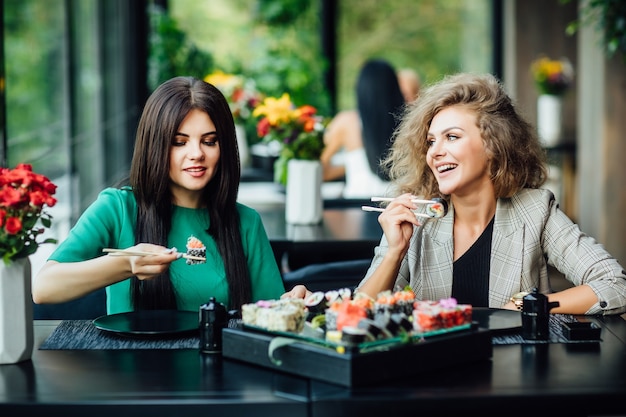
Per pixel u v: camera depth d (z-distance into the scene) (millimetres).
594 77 6637
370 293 2359
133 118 6734
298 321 1848
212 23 7992
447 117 2432
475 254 2502
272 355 1790
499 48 8680
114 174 6727
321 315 1902
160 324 2152
